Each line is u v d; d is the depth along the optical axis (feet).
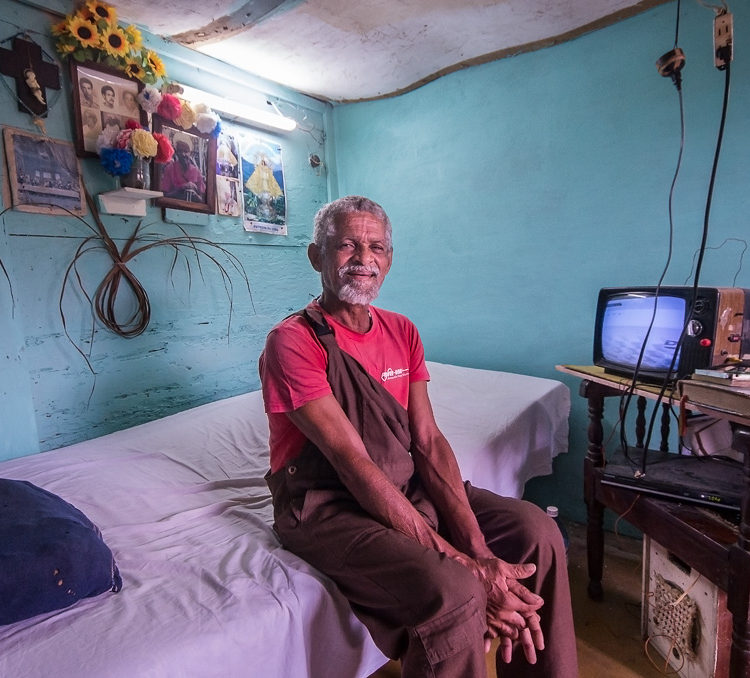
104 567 2.85
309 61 7.33
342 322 3.89
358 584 3.02
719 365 3.68
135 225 6.32
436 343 8.66
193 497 4.33
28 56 5.23
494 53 7.14
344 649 3.17
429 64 7.50
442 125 8.05
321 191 9.25
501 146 7.44
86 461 4.98
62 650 2.41
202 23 6.21
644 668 4.41
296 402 3.33
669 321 4.10
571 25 6.33
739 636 3.39
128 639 2.48
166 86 6.39
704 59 5.65
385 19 6.15
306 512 3.32
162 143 6.00
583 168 6.72
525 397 6.36
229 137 7.47
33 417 5.45
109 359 6.15
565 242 7.01
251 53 7.06
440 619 2.58
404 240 8.82
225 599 2.84
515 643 3.32
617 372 4.69
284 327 3.58
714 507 3.96
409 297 8.89
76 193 5.70
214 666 2.49
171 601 2.82
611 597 5.41
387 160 8.84
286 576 3.08
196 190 6.91
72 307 5.75
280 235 8.44
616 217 6.52
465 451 5.00
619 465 4.76
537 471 6.25
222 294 7.51
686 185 5.93
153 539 3.60
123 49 5.82
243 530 3.75
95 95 5.75
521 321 7.60
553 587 3.39
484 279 7.91
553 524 3.54
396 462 3.59
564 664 3.33
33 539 2.74
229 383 7.71
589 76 6.53
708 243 5.85
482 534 3.48
